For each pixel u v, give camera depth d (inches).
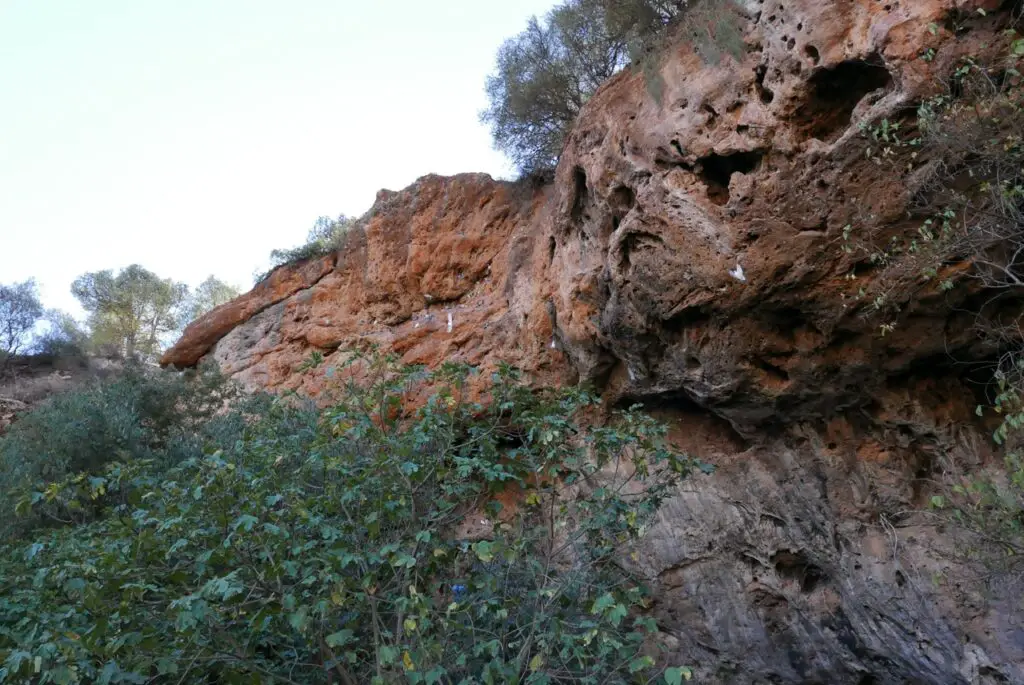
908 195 269.6
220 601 269.0
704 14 325.7
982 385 311.1
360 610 288.2
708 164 317.1
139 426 550.6
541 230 442.6
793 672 360.5
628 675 319.9
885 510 324.2
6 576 319.3
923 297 284.8
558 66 506.6
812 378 319.6
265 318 653.3
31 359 1040.8
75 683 254.1
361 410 314.7
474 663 292.2
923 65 256.7
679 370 346.9
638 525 291.7
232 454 305.9
